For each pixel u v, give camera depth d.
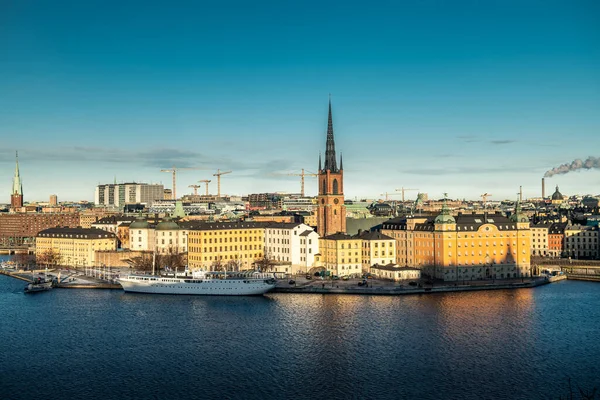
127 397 161.12
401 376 175.25
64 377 175.12
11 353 196.50
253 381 171.75
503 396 161.38
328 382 170.88
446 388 166.50
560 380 172.12
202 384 169.75
